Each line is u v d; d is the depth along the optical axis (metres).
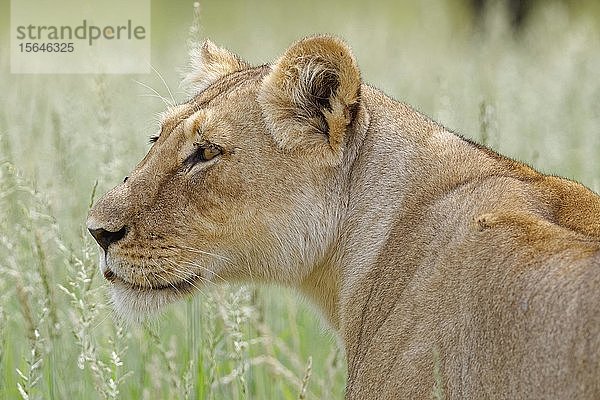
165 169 9.83
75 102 16.41
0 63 20.73
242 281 10.02
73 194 13.70
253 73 10.18
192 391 11.38
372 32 27.11
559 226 8.14
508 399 7.45
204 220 9.72
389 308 8.84
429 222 8.92
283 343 12.56
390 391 8.38
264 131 9.66
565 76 19.72
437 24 30.73
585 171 16.19
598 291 6.94
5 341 12.27
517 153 16.94
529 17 33.06
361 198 9.53
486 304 7.79
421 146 9.52
